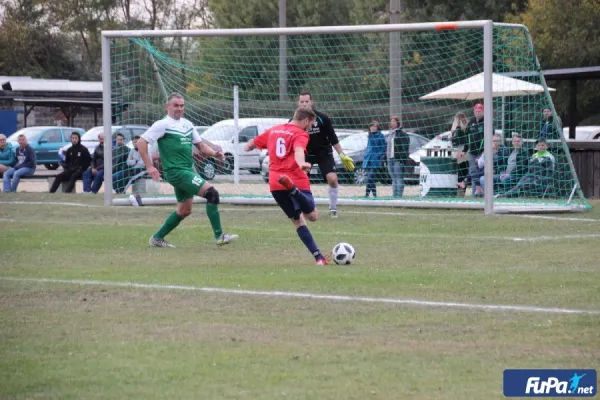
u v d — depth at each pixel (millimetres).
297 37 77750
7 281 19859
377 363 13273
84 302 17625
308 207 22266
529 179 41375
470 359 13461
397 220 32531
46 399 11656
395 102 47500
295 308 17031
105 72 38625
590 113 92375
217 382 12367
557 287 19031
